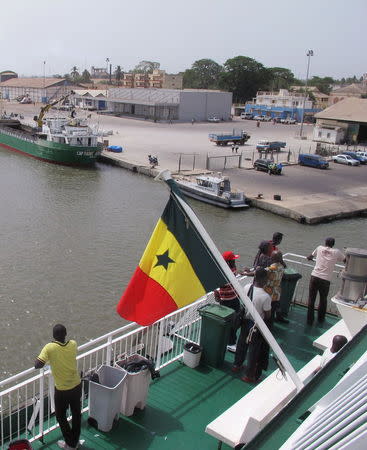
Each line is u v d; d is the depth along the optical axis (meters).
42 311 18.73
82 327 17.77
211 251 4.68
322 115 78.88
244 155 60.56
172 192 4.82
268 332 4.78
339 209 37.53
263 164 51.25
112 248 26.42
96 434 5.80
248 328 7.00
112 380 6.01
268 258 7.77
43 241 27.00
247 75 151.00
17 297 19.75
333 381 3.88
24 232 28.48
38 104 138.12
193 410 6.38
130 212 34.56
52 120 57.84
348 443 2.14
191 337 8.52
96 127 65.19
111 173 50.22
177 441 5.79
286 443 2.88
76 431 5.48
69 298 19.94
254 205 38.94
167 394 6.70
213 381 7.09
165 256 5.06
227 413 5.55
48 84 147.38
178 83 179.88
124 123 94.25
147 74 187.62
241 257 27.55
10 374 14.80
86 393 6.90
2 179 44.69
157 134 78.25
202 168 50.97
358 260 7.14
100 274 22.62
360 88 165.25
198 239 4.92
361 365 3.42
